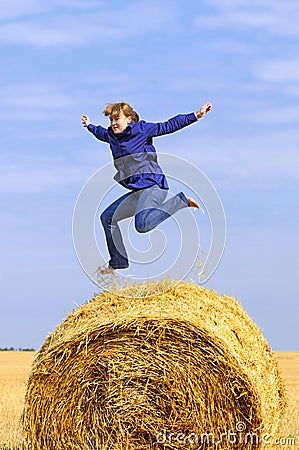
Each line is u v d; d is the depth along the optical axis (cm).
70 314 1214
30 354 7269
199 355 1141
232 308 1255
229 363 1129
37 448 1202
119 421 1174
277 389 1316
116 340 1164
